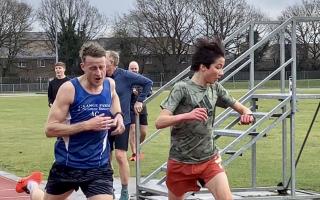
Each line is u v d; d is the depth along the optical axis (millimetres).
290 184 11023
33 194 8383
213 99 7066
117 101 6746
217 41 6992
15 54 115875
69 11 112062
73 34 110562
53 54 116938
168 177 7262
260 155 17750
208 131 7031
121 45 108062
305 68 102125
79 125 6285
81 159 6422
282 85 11297
